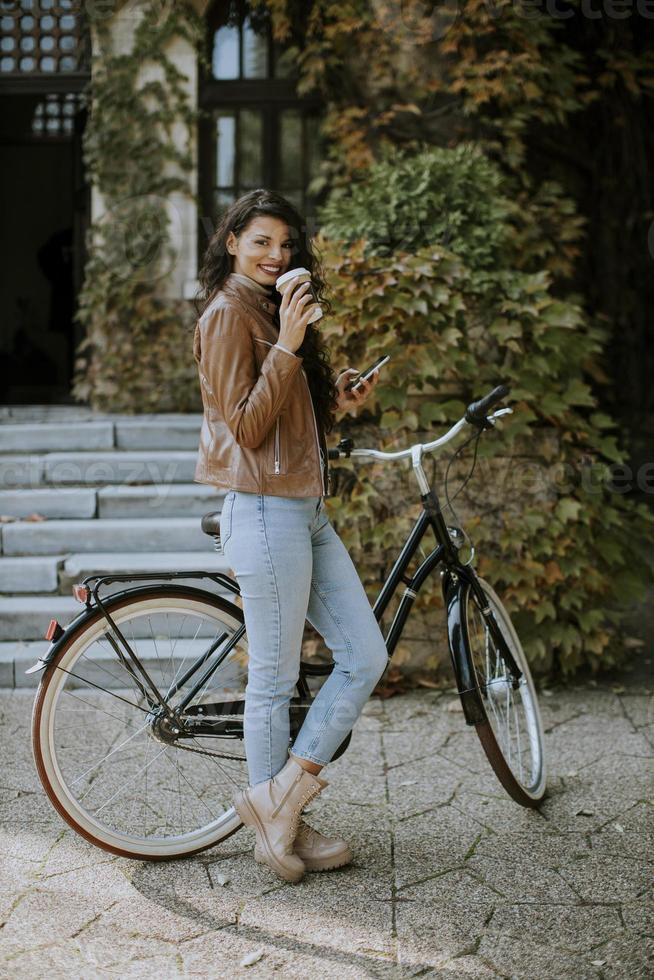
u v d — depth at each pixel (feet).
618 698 12.01
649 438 22.08
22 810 8.95
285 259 7.47
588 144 20.97
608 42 20.30
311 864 7.85
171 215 20.83
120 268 20.66
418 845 8.32
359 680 7.75
